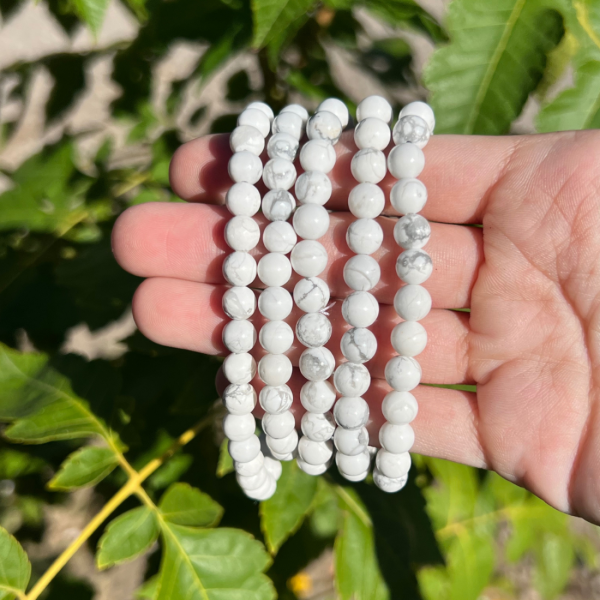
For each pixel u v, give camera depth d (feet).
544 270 0.51
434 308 0.57
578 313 0.50
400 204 0.48
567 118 0.49
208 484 0.66
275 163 0.50
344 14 0.66
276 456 0.53
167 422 0.62
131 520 0.49
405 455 0.51
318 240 0.56
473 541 0.66
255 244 0.51
